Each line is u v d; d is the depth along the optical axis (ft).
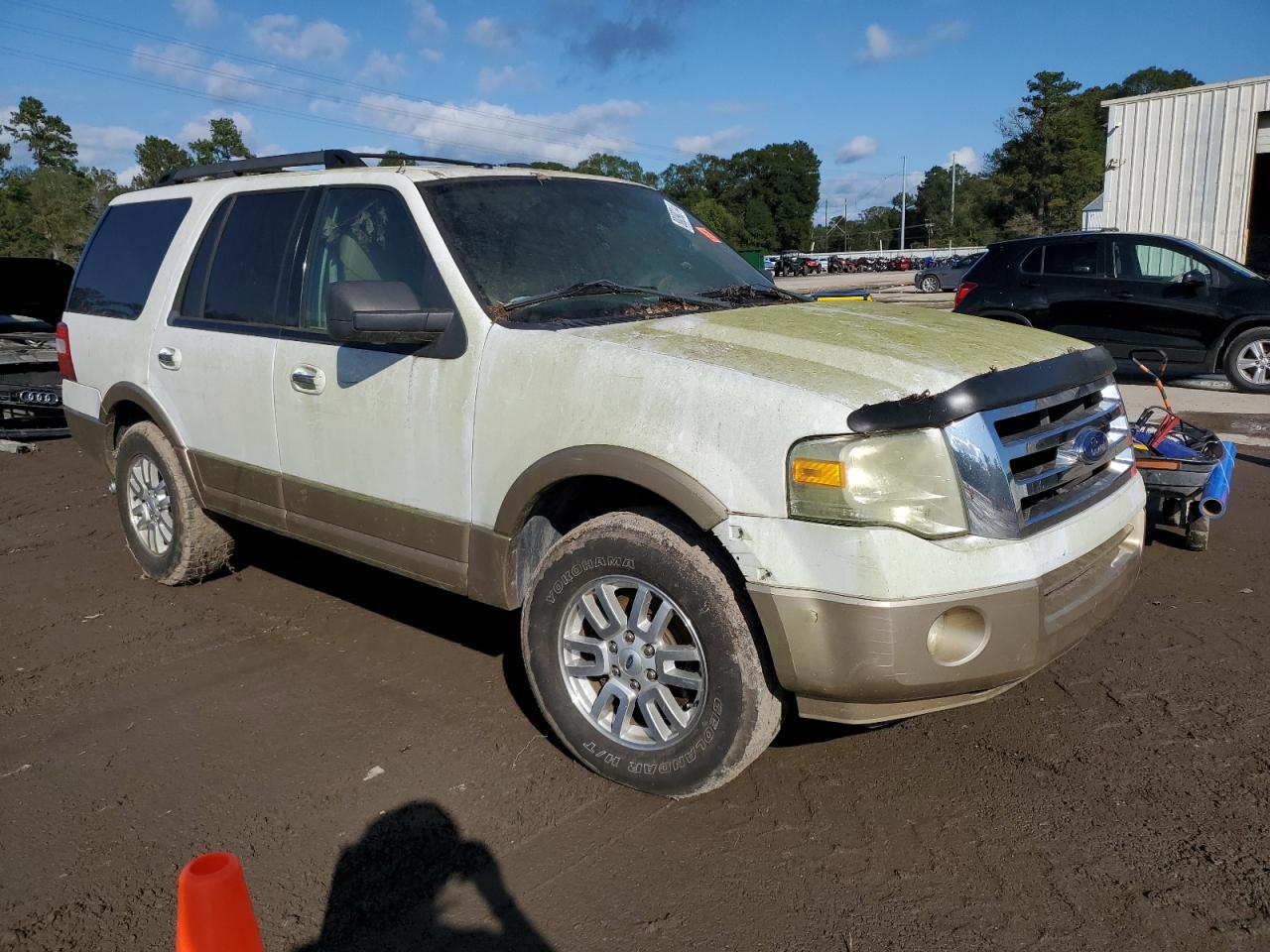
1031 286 36.70
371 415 12.03
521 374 10.50
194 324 14.96
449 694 12.75
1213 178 62.13
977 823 9.53
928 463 8.55
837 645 8.50
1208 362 33.88
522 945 8.13
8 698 12.98
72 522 21.71
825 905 8.44
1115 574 10.14
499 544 10.85
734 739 9.25
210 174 16.31
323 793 10.48
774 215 395.14
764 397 8.87
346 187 13.05
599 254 12.71
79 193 219.20
